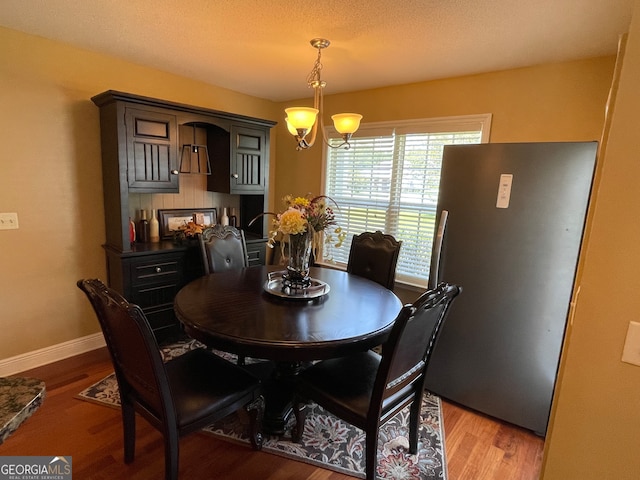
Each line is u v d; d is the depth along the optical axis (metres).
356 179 3.53
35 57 2.35
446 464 1.84
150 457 1.79
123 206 2.57
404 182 3.20
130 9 1.91
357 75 2.89
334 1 1.74
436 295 1.46
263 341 1.51
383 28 2.02
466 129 2.79
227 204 3.70
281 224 2.04
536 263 1.96
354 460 1.85
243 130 3.24
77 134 2.61
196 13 1.93
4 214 2.36
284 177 4.12
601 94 2.26
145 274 2.73
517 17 1.82
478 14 1.81
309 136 3.83
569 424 1.04
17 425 0.78
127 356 1.48
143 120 2.59
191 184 3.38
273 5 1.81
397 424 2.14
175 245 2.94
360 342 1.61
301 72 2.90
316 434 2.03
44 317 2.61
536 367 2.03
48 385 2.38
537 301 1.98
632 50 0.86
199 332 1.63
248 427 2.02
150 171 2.68
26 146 2.40
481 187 2.07
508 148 1.96
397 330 1.38
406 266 3.26
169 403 1.40
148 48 2.48
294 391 1.88
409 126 3.09
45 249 2.56
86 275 2.79
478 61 2.45
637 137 0.87
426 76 2.85
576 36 2.00
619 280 0.92
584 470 1.03
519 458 1.90
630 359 0.93
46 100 2.44
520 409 2.10
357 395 1.62
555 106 2.42
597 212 0.93
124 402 1.67
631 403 0.95
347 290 2.24
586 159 1.78
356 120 2.12
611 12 1.72
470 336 2.20
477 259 2.12
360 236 2.91
